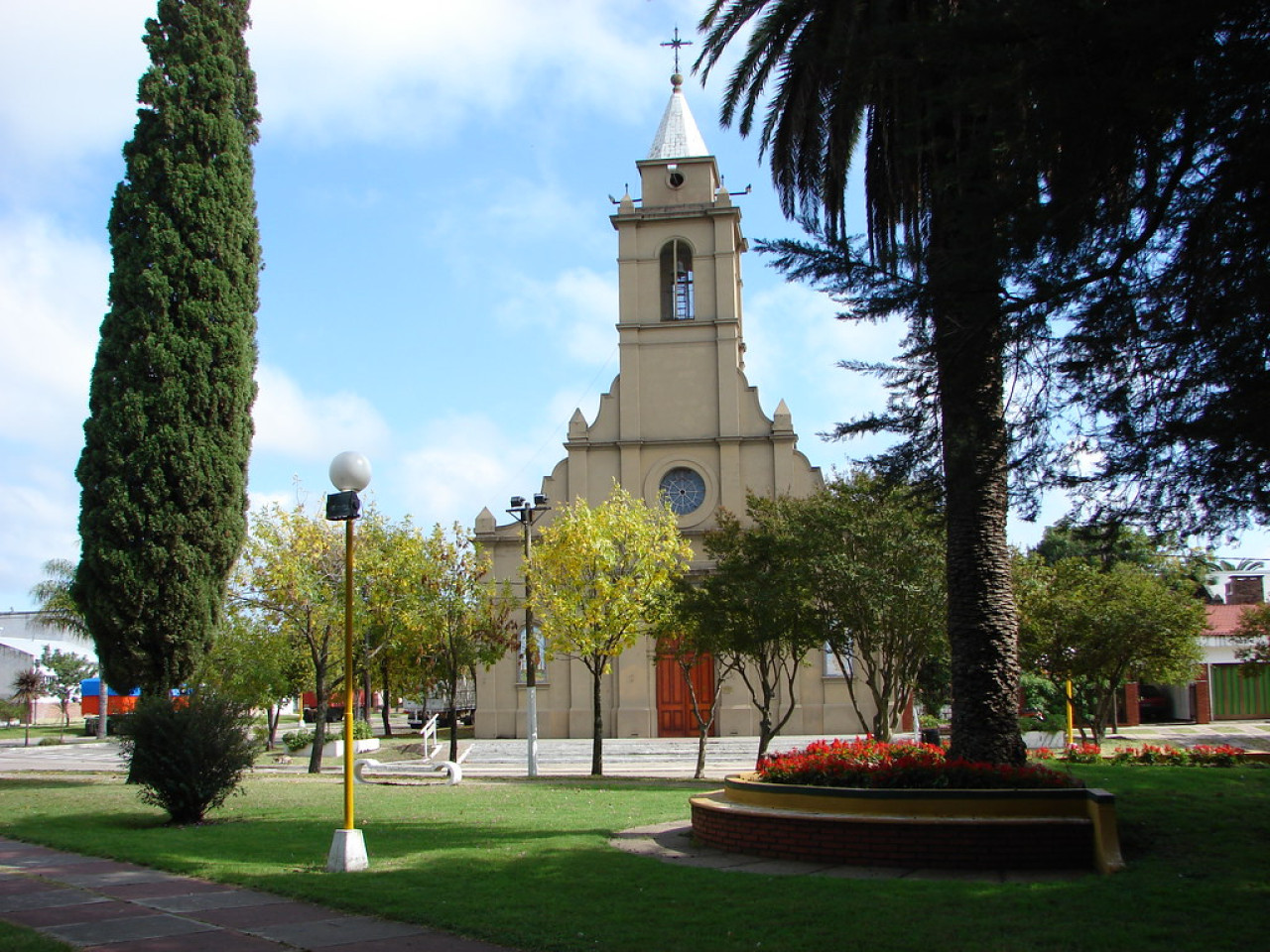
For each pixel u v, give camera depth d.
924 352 9.09
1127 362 8.22
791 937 8.51
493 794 21.19
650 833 14.75
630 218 42.22
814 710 39.12
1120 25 6.80
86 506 24.23
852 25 14.41
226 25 26.86
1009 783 12.49
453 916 9.42
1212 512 8.22
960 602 14.13
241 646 35.94
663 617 28.33
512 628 34.31
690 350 41.69
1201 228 7.58
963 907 9.45
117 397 24.28
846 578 23.94
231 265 25.64
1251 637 40.28
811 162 17.64
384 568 31.06
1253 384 7.39
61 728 76.44
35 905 10.38
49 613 59.09
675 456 41.09
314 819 16.89
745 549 26.27
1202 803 13.80
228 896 10.70
